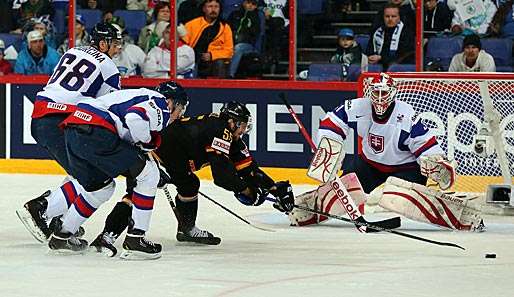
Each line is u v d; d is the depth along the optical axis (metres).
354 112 23.53
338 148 23.23
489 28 30.67
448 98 27.94
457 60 30.81
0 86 33.38
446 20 30.81
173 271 18.06
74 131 18.83
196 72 32.81
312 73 31.92
